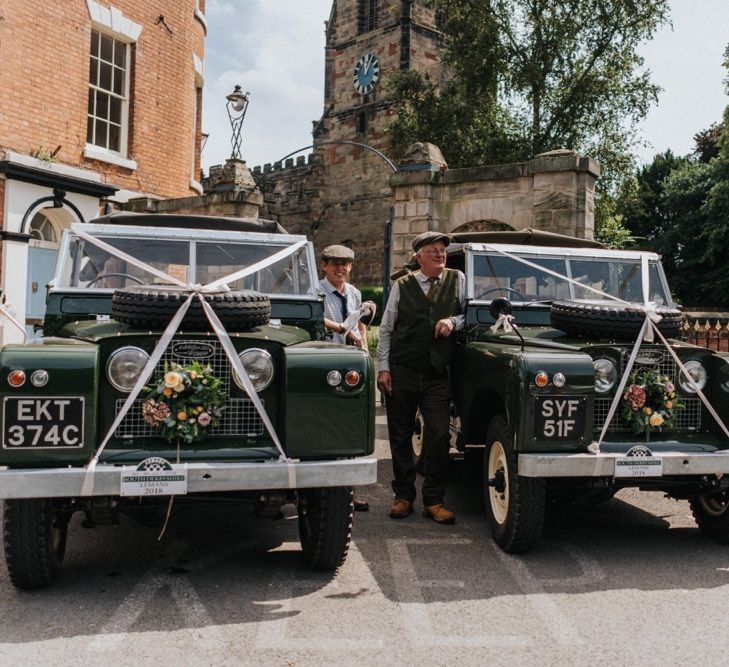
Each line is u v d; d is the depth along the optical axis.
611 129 29.66
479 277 6.16
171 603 3.94
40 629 3.59
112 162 14.12
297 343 4.30
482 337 5.68
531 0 29.28
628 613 3.89
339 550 4.29
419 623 3.73
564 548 5.03
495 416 5.16
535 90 29.22
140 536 5.19
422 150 14.20
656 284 6.40
